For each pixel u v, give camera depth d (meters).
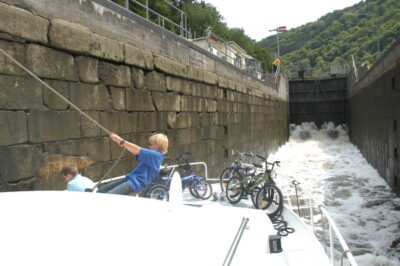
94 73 5.81
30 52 4.62
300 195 11.89
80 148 5.45
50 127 4.89
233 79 14.40
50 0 4.95
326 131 31.14
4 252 1.43
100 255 1.46
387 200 11.12
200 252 1.65
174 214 1.99
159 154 4.14
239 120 15.04
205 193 6.16
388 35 69.19
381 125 14.17
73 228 1.65
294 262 3.16
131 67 6.85
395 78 11.39
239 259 1.76
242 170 6.45
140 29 7.19
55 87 5.01
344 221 9.32
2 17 4.23
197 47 10.22
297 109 32.31
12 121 4.33
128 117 6.73
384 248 7.50
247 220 2.26
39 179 4.68
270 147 22.81
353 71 26.34
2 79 4.22
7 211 1.77
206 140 10.89
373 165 16.53
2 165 4.18
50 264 1.38
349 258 2.59
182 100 9.16
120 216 1.83
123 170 6.51
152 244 1.60
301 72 33.38
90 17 5.74
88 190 3.77
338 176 15.82
